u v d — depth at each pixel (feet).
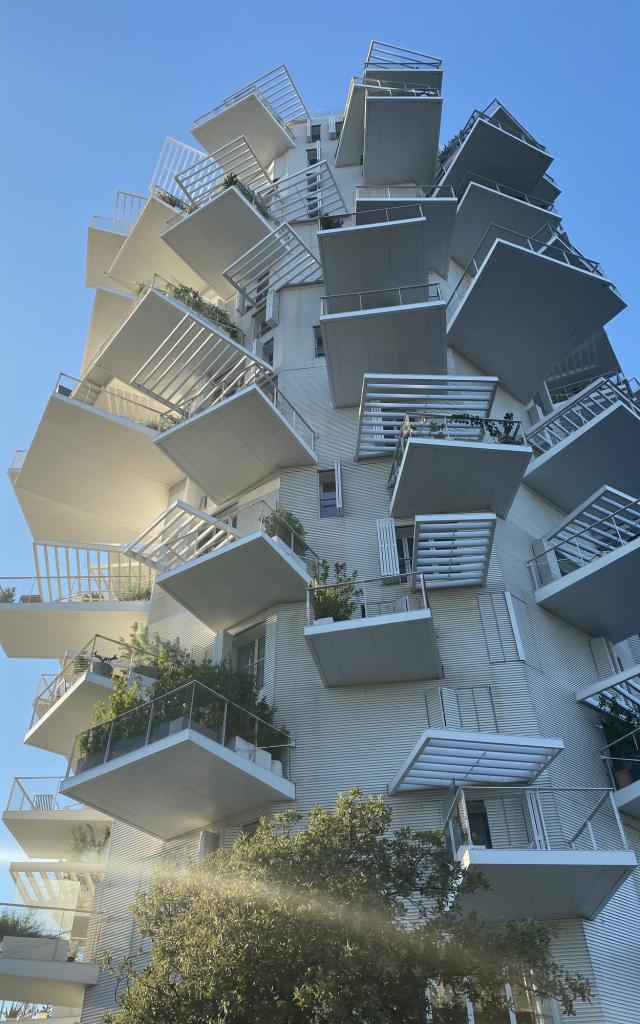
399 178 116.06
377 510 78.02
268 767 61.52
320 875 40.37
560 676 68.69
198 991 38.42
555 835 56.70
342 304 92.07
